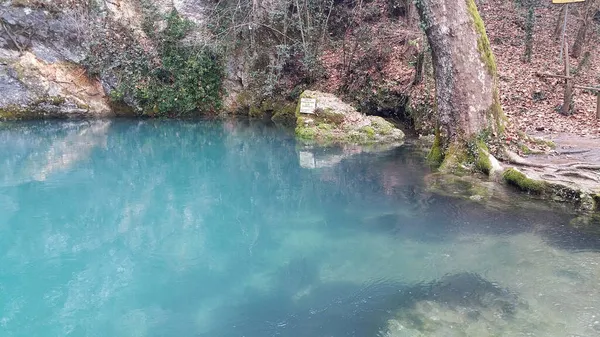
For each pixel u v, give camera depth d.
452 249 4.89
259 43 15.59
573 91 10.25
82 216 6.44
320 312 3.79
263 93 15.33
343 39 15.61
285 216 6.37
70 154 10.38
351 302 3.93
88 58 14.62
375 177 7.98
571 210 5.75
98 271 4.69
